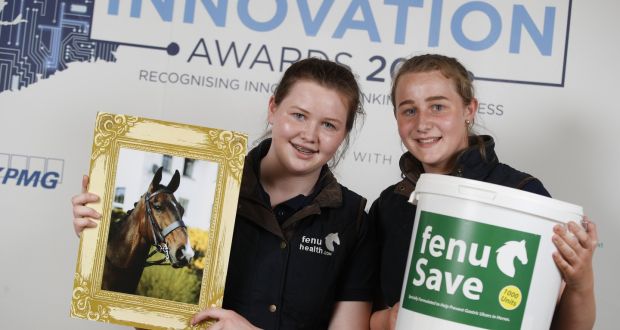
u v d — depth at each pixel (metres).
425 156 1.91
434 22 2.66
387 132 2.67
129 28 2.73
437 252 1.41
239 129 2.69
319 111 1.78
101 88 2.73
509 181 1.83
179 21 2.72
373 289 1.97
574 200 2.60
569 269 1.42
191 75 2.71
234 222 1.74
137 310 1.71
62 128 2.72
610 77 2.60
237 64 2.70
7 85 2.74
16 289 2.69
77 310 1.71
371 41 2.68
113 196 1.72
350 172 2.67
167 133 1.73
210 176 1.72
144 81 2.72
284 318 1.83
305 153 1.79
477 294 1.37
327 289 1.87
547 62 2.62
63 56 2.73
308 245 1.85
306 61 1.88
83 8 2.74
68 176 2.71
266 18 2.71
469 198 1.38
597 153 2.60
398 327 1.47
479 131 2.63
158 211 1.72
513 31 2.63
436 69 1.93
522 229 1.37
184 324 1.71
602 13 2.61
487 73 2.64
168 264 1.72
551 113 2.61
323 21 2.69
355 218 1.93
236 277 1.84
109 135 1.73
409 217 1.92
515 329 1.37
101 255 1.72
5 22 2.74
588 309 1.55
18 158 2.71
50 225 2.69
